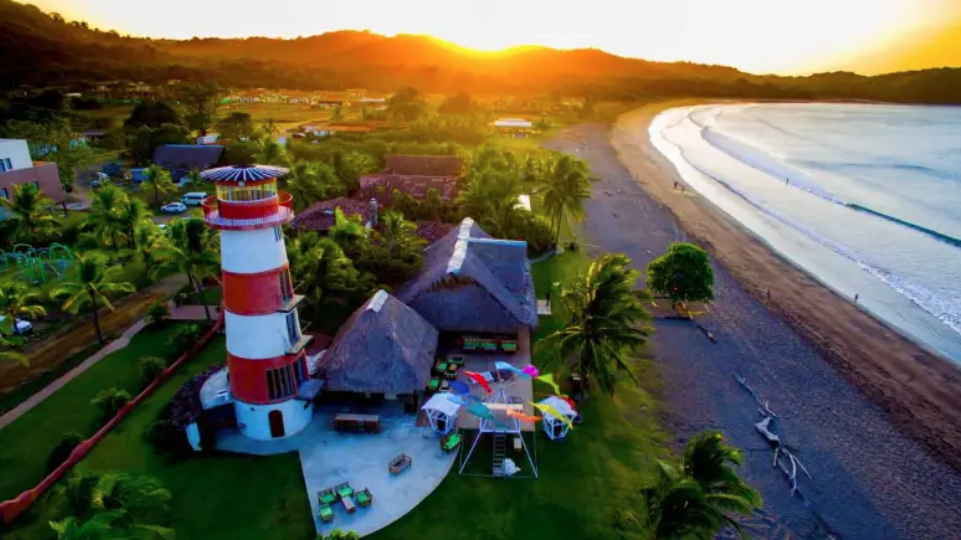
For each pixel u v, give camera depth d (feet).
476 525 88.33
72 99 555.69
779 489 100.12
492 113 619.26
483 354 136.05
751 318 164.35
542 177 242.99
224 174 88.94
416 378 109.09
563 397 114.01
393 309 119.75
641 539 86.53
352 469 98.78
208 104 590.96
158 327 147.64
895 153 483.51
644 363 138.31
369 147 363.15
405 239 160.97
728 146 517.14
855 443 112.98
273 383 101.96
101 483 72.64
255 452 102.32
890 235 254.27
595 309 112.88
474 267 141.18
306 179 228.43
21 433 106.93
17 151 233.96
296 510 90.12
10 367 129.39
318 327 145.48
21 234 195.42
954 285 200.23
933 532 92.43
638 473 101.19
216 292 168.86
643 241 225.56
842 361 143.02
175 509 89.51
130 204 193.88
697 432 113.91
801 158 455.22
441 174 295.28
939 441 114.21
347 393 116.16
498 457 102.17
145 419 110.32
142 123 432.25
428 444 105.50
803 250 231.91
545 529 88.12
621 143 501.15
